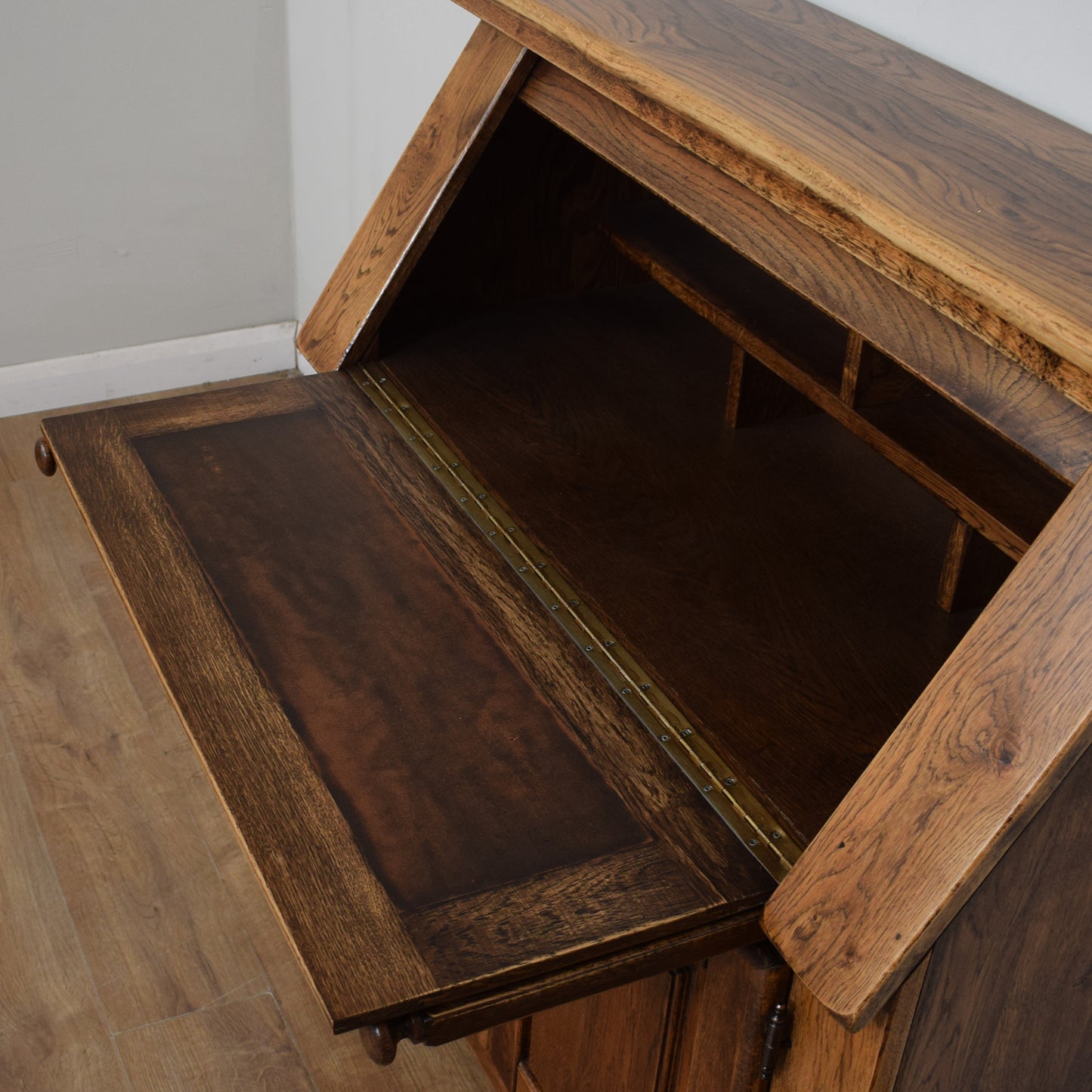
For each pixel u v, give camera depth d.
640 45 1.22
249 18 2.96
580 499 1.47
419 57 2.44
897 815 0.91
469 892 0.95
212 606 1.22
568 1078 1.50
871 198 0.97
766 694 1.21
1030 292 0.86
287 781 1.04
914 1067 1.01
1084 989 1.08
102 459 1.41
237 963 1.98
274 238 3.33
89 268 3.16
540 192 1.71
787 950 0.94
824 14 1.42
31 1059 1.83
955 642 1.30
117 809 2.21
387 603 1.25
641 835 1.02
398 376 1.62
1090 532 0.86
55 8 2.79
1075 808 0.91
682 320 1.83
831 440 1.63
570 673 1.20
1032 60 1.23
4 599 2.64
